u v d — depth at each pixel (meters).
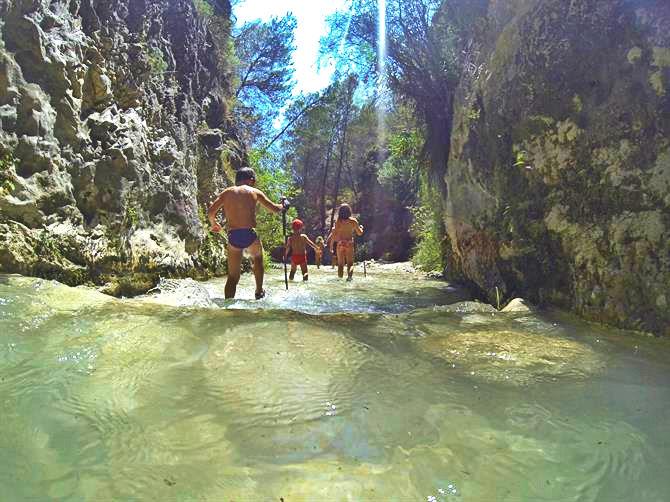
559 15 3.89
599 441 1.57
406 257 23.05
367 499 1.24
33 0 4.42
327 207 31.27
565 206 3.72
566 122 3.71
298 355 2.39
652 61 3.06
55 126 4.60
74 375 2.00
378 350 2.56
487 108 5.13
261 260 5.40
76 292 3.35
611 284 3.20
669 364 2.38
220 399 1.85
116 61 5.95
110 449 1.46
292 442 1.54
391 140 12.04
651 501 1.24
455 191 6.44
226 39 12.26
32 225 4.17
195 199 7.56
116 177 5.31
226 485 1.29
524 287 4.38
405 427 1.67
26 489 1.25
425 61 8.92
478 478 1.35
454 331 3.06
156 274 5.84
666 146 2.95
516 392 2.00
